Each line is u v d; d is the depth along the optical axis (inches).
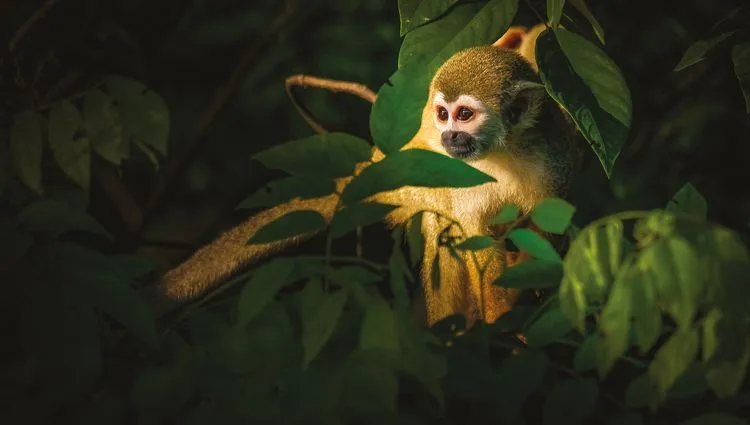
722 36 228.8
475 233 291.7
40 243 147.9
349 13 343.0
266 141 348.8
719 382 136.2
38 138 192.9
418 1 201.8
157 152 338.0
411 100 144.6
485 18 204.1
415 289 161.2
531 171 295.3
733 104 320.2
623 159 324.2
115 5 309.9
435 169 140.4
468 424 148.3
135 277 159.5
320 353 142.6
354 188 141.6
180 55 354.0
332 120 338.6
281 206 297.3
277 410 137.1
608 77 187.6
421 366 135.9
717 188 316.2
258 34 351.3
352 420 137.0
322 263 146.0
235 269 294.8
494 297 282.2
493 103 290.8
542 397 154.1
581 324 136.5
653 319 129.3
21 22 271.4
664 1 328.2
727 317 131.5
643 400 141.4
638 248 144.2
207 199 351.6
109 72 287.7
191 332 144.3
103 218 302.0
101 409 139.4
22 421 138.6
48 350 135.6
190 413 140.2
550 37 190.7
